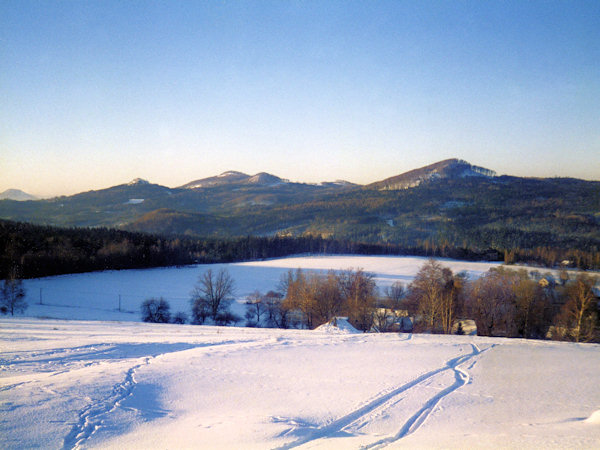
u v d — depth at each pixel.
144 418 9.70
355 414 10.75
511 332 48.19
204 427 9.25
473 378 15.02
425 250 151.12
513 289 50.78
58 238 107.44
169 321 59.00
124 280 92.56
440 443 8.44
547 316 49.81
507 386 13.95
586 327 41.62
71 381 12.38
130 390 11.99
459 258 137.88
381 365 17.02
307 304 54.12
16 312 57.78
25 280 87.06
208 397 11.99
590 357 19.58
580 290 44.31
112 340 22.55
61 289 80.38
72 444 7.88
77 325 34.09
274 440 8.45
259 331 31.67
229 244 151.88
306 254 156.75
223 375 14.69
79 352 18.11
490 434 9.20
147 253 114.94
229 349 20.16
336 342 22.92
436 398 12.42
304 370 15.86
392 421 10.26
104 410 9.95
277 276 100.25
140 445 8.01
